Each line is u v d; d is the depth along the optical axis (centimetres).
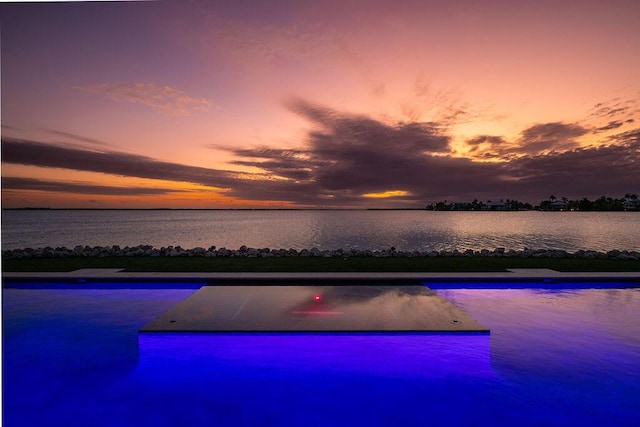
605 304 655
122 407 378
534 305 649
